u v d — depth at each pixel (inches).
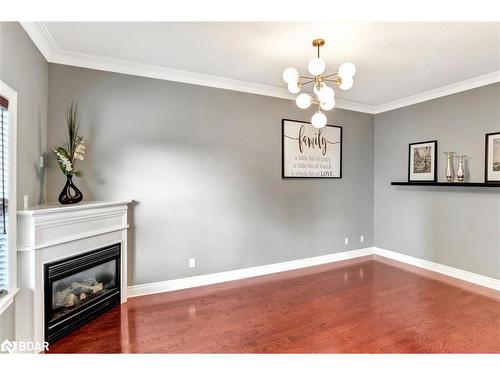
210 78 132.6
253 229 147.9
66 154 100.6
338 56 110.0
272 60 114.3
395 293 125.3
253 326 97.9
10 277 73.9
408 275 148.7
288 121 156.4
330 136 170.9
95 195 113.8
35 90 92.7
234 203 142.5
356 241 183.9
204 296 122.7
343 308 111.0
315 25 87.4
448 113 147.6
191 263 133.1
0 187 70.2
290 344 87.0
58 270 89.7
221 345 86.7
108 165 116.0
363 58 111.9
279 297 121.7
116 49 103.8
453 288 130.6
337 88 148.9
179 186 129.6
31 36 87.7
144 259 123.6
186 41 98.1
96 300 104.2
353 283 137.6
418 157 161.9
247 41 98.2
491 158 129.9
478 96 134.9
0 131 69.9
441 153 151.1
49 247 86.6
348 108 177.6
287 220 158.1
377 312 107.5
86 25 87.1
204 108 134.0
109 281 112.8
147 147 122.8
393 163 177.2
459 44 100.2
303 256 163.8
